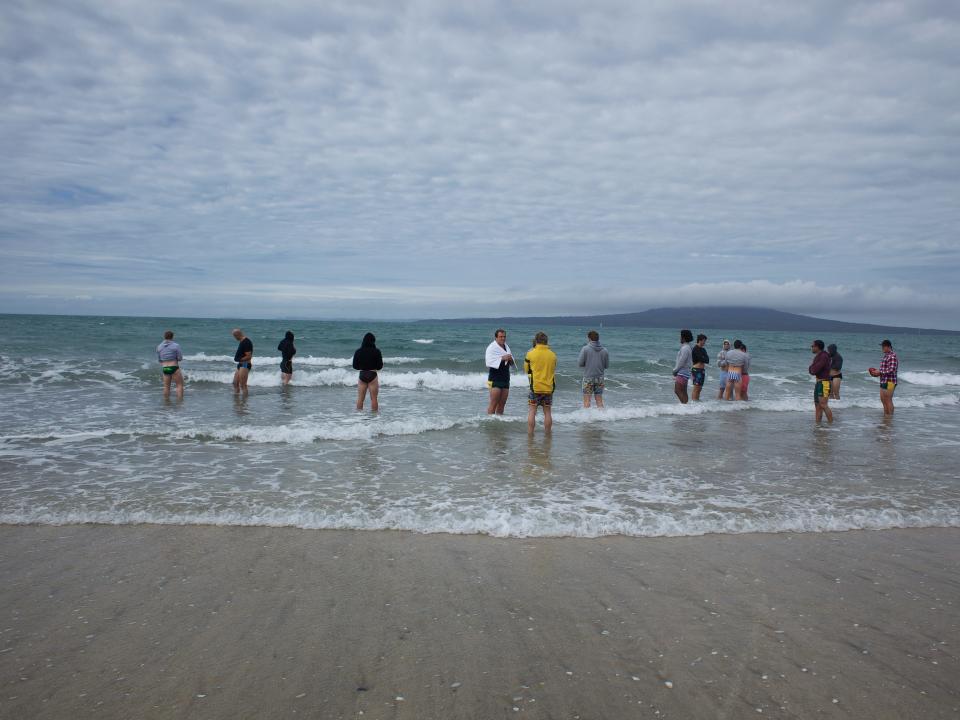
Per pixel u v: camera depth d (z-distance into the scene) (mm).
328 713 2434
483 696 2564
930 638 3145
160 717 2402
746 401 13547
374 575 3883
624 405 13055
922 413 13039
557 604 3484
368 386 11688
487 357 10547
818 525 5066
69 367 17078
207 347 28000
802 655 2945
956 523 5219
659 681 2699
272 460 7188
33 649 2918
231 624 3191
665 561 4199
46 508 5180
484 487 6090
